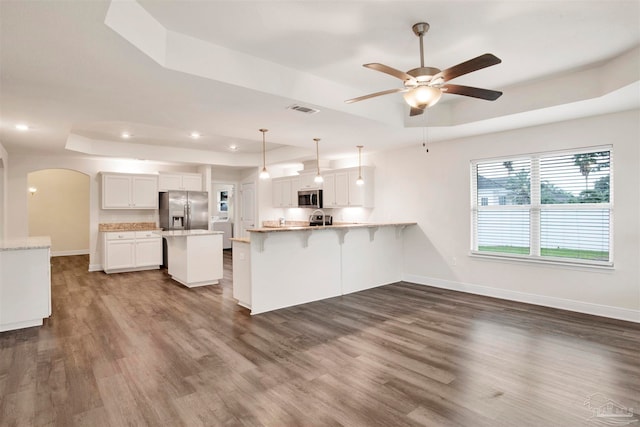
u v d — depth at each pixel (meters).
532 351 3.08
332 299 4.97
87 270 7.33
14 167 6.42
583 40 2.85
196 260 5.71
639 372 2.68
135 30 2.26
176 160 7.45
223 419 2.12
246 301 4.45
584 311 4.18
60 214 9.77
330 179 7.13
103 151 6.53
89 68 2.60
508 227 4.90
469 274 5.29
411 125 4.57
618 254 3.93
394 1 2.28
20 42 2.19
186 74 2.72
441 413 2.16
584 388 2.45
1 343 3.33
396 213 6.25
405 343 3.29
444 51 3.04
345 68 3.38
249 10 2.36
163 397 2.37
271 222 8.99
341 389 2.46
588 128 4.11
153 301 4.85
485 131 4.83
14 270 3.71
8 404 2.29
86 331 3.65
